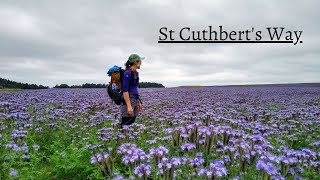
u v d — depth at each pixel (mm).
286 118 12930
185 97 26547
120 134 8898
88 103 19266
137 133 9094
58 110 14953
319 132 10836
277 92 33031
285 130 10633
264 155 5555
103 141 8883
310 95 27891
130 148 6336
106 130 9867
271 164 4863
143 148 8391
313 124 11875
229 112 14656
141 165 5062
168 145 7656
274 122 11820
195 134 6297
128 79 8898
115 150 8320
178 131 6676
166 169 4930
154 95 29766
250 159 5617
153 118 13234
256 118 13219
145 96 28281
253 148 5805
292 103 20328
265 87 46812
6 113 13680
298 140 9820
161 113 14453
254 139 6305
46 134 10867
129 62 9023
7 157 7766
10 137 9312
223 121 10484
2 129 10516
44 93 28781
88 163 7699
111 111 16547
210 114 11117
